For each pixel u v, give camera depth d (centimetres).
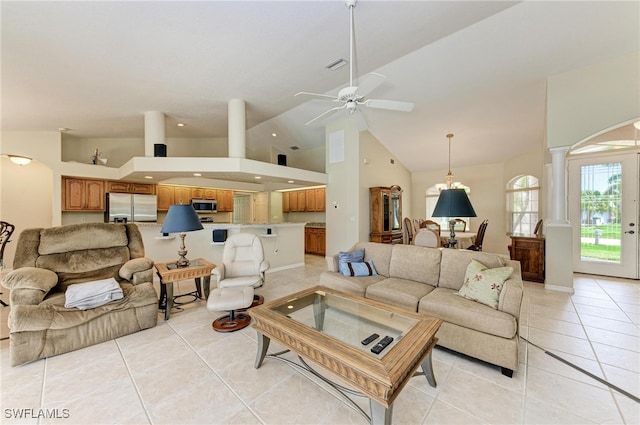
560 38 308
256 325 203
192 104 445
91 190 537
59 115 423
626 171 437
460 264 270
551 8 275
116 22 233
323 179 602
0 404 164
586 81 345
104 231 302
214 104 455
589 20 283
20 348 204
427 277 287
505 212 659
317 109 527
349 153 570
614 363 205
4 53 261
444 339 219
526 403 165
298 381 188
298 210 806
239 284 294
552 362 207
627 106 321
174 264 322
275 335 187
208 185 687
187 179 647
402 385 140
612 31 292
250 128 654
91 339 233
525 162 613
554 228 384
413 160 726
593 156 463
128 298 255
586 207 472
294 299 232
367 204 592
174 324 280
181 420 152
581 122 349
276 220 832
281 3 227
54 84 329
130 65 305
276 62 327
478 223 703
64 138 537
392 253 323
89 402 166
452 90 419
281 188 786
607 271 454
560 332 256
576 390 176
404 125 551
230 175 500
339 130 587
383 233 587
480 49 335
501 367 193
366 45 308
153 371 198
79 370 199
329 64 342
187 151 687
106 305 243
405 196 773
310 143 709
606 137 441
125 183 581
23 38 241
